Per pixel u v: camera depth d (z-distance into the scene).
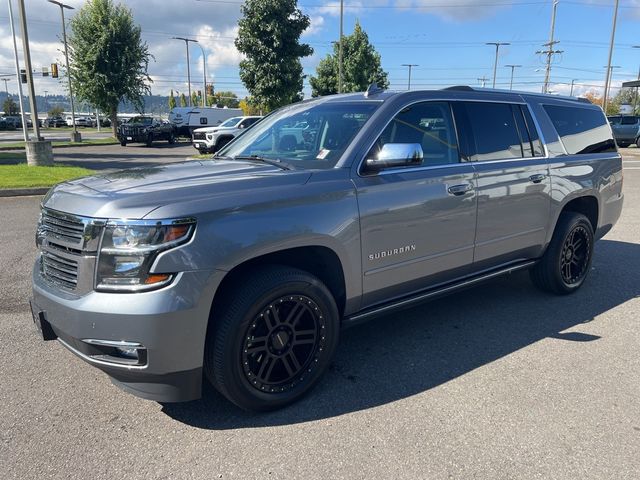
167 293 2.57
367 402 3.21
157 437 2.85
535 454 2.69
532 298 5.09
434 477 2.52
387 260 3.49
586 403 3.18
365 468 2.58
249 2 20.38
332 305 3.21
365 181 3.34
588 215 5.43
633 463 2.62
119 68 32.94
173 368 2.66
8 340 4.06
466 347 4.00
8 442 2.79
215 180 3.01
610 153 5.52
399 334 4.26
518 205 4.36
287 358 3.09
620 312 4.71
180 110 37.00
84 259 2.65
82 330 2.63
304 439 2.83
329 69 40.19
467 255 4.04
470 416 3.04
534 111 4.71
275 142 3.97
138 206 2.62
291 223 2.96
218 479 2.51
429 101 3.89
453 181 3.82
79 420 3.00
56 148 29.27
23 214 9.12
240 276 2.93
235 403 2.98
